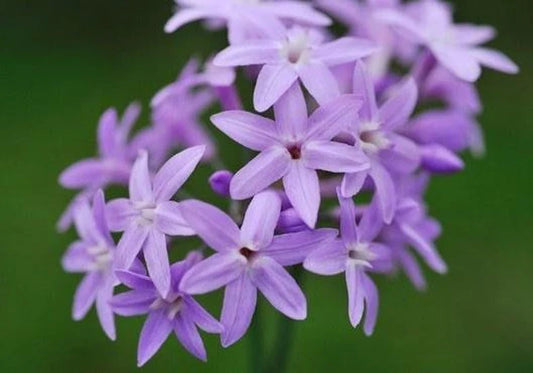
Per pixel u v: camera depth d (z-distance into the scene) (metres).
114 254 0.25
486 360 0.38
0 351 0.38
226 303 0.25
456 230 0.41
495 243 0.41
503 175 0.43
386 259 0.26
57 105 0.44
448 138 0.29
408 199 0.27
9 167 0.42
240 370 0.38
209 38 0.47
